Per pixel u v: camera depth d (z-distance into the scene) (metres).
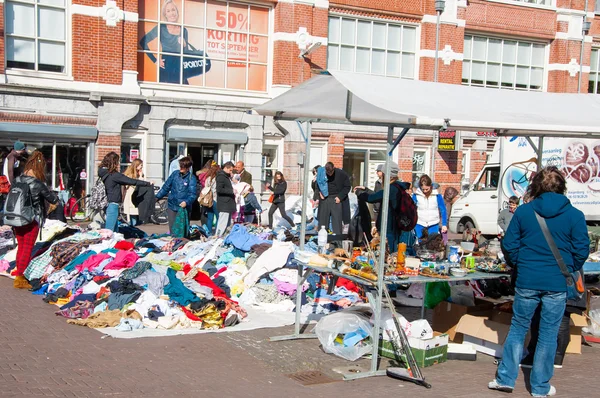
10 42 16.69
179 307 7.95
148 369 6.10
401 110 6.07
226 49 19.89
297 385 5.93
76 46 17.31
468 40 23.78
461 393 5.88
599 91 26.38
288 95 7.77
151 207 12.39
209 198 13.49
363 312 7.54
